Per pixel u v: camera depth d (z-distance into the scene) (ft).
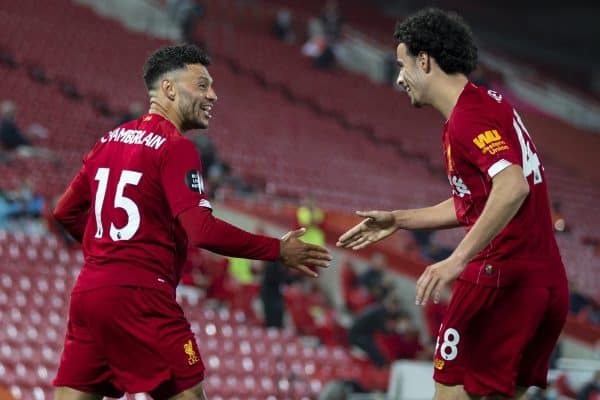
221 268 139.33
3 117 169.78
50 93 216.33
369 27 389.19
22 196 147.33
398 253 162.40
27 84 216.13
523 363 46.29
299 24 347.97
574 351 157.89
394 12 416.46
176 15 290.56
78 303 47.32
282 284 135.64
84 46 252.01
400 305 153.58
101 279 46.68
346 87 312.71
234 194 181.88
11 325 115.96
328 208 208.95
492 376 44.65
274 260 46.75
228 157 219.82
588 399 115.96
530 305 44.09
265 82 291.99
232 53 303.48
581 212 292.20
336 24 344.49
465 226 46.32
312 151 250.78
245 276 143.95
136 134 48.01
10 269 127.95
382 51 356.59
